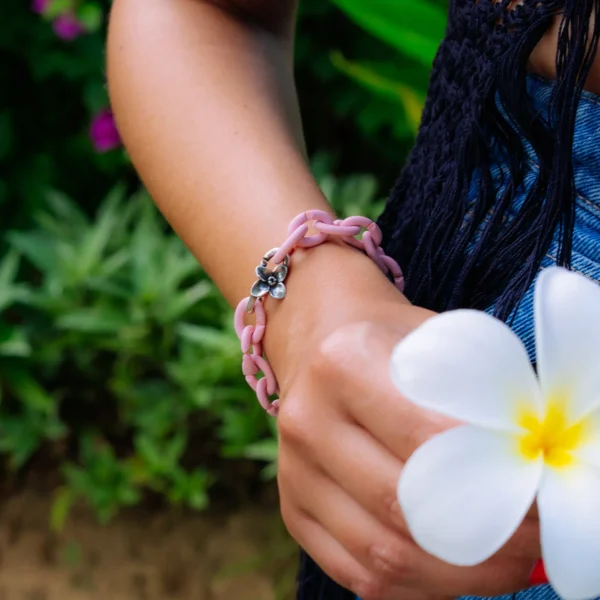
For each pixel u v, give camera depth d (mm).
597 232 628
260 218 658
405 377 495
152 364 1771
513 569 540
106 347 1745
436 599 561
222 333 1595
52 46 2119
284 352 615
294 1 771
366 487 548
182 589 1676
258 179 670
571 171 618
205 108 698
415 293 670
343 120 2381
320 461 562
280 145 688
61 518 1701
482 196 655
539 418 502
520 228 636
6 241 2115
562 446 502
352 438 553
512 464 495
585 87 636
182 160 691
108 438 1893
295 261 627
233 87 706
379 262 651
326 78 2180
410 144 2205
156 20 730
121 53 734
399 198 726
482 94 653
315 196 669
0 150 2115
